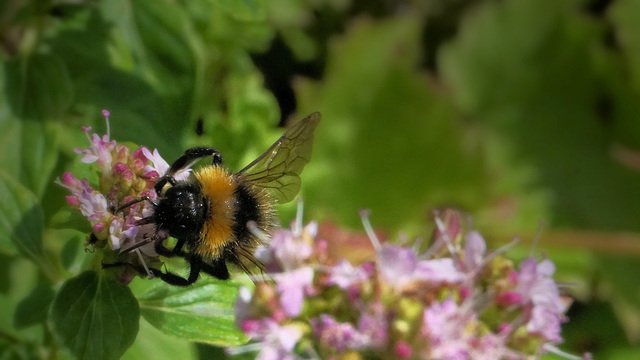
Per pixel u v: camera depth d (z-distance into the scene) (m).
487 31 0.29
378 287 0.19
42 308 0.21
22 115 0.23
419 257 0.20
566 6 0.29
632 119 0.28
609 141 0.29
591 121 0.29
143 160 0.20
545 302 0.20
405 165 0.27
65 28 0.23
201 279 0.21
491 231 0.27
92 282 0.20
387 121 0.27
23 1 0.23
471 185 0.27
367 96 0.27
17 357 0.21
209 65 0.25
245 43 0.26
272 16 0.27
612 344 0.27
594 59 0.29
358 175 0.27
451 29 0.29
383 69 0.27
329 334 0.19
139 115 0.23
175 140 0.23
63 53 0.23
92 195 0.20
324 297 0.19
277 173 0.21
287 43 0.27
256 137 0.24
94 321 0.20
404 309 0.19
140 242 0.20
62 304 0.20
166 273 0.20
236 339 0.20
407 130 0.27
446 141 0.27
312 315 0.19
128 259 0.20
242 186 0.21
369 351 0.19
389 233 0.26
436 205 0.27
